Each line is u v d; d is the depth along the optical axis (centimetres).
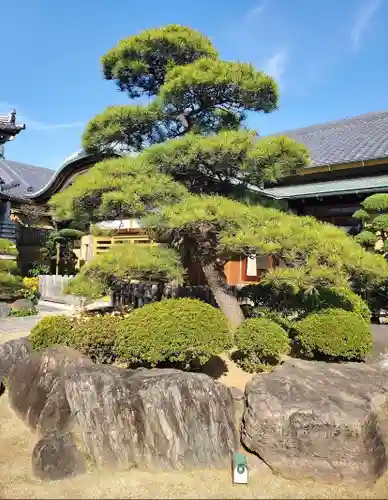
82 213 586
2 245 1082
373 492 370
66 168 1107
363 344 525
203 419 419
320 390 429
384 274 489
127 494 362
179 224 471
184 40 627
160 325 472
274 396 414
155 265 509
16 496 359
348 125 1388
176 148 518
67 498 356
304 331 542
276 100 611
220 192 647
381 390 445
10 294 1118
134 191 506
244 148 510
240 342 528
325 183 1043
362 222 841
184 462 400
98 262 516
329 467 382
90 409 420
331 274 467
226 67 561
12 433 487
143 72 679
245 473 380
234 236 486
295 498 361
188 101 621
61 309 1136
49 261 1602
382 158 916
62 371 502
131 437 407
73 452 402
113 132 617
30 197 1335
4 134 1127
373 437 396
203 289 802
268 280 510
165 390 423
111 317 588
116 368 483
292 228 487
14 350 615
